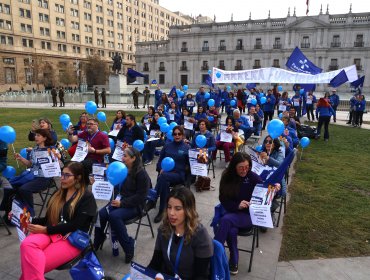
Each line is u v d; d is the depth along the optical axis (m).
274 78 12.51
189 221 2.45
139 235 4.43
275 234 4.48
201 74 63.28
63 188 3.21
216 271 2.51
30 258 2.73
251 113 10.49
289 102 15.92
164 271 2.59
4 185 4.59
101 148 5.89
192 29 62.69
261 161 4.95
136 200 3.80
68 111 22.19
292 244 4.20
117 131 8.58
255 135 10.77
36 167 4.82
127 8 92.06
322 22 52.56
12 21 63.78
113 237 3.81
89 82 73.81
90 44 81.00
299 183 6.69
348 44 52.53
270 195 3.43
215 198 5.86
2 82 62.94
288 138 6.80
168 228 2.53
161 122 8.61
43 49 70.12
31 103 32.25
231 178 3.77
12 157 8.74
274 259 3.85
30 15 66.94
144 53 67.62
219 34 60.47
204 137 6.46
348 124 16.55
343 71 12.02
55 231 2.97
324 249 4.07
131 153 3.91
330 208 5.37
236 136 8.18
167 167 5.08
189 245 2.45
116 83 35.06
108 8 85.12
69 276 3.47
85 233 3.06
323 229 4.61
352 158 9.09
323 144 11.23
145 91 24.94
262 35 57.47
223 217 3.60
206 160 5.41
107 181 4.02
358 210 5.29
